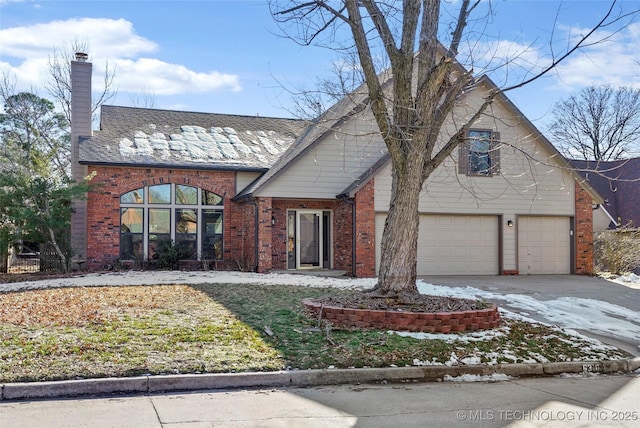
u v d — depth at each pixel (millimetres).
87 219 18203
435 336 8594
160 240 18938
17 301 10898
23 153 23688
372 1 10031
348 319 9047
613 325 11148
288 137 23578
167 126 21891
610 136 35812
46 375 6148
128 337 7738
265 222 17672
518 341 8703
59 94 34469
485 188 18734
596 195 19688
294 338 8156
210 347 7461
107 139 19734
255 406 5699
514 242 19047
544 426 5301
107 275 16375
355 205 17422
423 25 10062
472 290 14594
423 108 9750
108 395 6012
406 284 9992
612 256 20078
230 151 20828
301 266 19359
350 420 5309
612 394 6711
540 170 19219
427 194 18281
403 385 6828
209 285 13719
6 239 17844
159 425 5008
